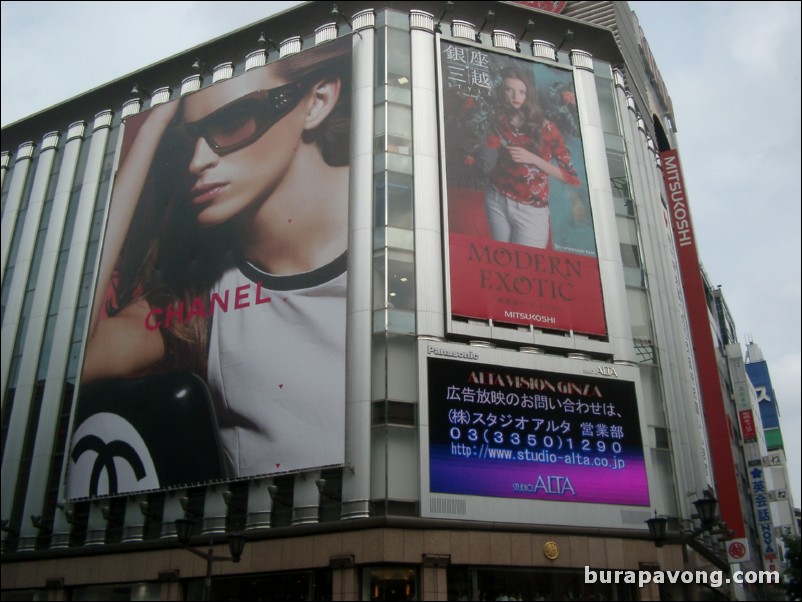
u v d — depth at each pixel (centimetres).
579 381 3159
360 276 3180
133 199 3909
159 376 3406
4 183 4784
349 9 3950
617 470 3056
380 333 3062
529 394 3062
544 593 2823
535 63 3888
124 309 3644
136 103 4403
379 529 2725
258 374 3170
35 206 4462
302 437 2975
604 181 3712
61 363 3841
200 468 3131
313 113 3634
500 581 2806
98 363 3578
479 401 2981
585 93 3928
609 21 4884
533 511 2873
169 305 3538
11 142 4881
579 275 3428
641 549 2959
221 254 3519
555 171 3631
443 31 3906
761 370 8162
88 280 4028
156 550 3141
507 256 3338
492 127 3603
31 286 4244
